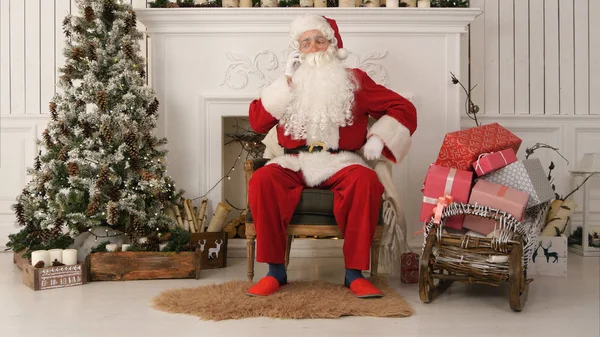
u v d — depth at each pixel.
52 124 3.03
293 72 2.76
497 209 2.33
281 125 2.81
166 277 2.90
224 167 3.99
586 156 3.77
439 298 2.53
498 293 2.63
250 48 3.57
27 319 2.16
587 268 3.23
